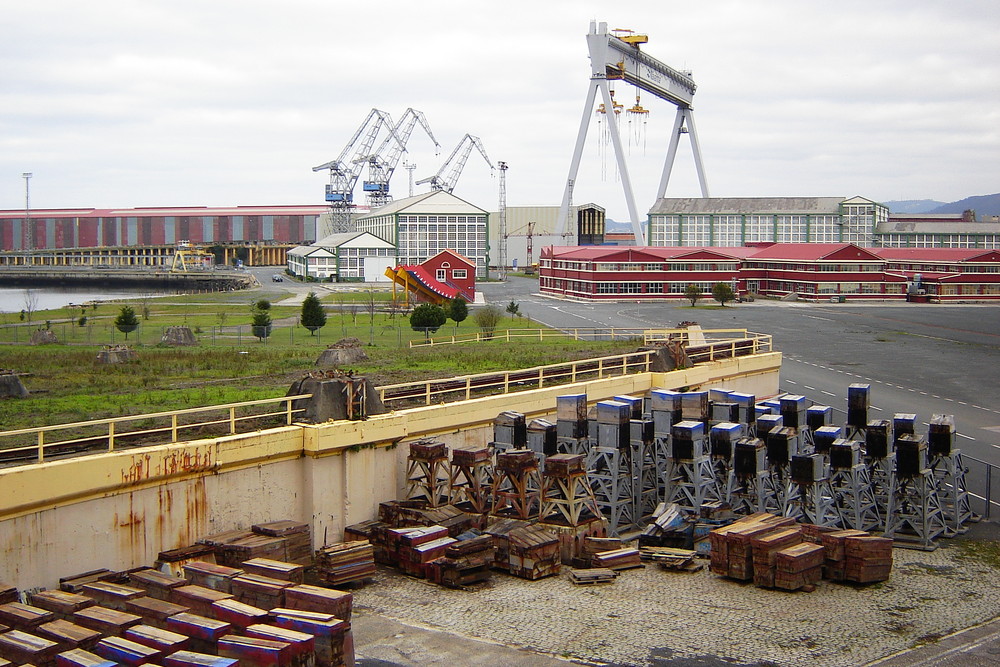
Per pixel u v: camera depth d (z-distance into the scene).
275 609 20.92
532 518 29.81
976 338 89.12
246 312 107.44
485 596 26.09
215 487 27.02
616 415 32.06
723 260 134.12
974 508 36.38
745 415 38.12
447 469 31.56
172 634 19.14
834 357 75.56
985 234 187.25
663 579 27.75
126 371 47.34
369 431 30.28
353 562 26.39
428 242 189.88
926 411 54.06
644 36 189.62
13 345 67.75
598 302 129.38
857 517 32.06
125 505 25.02
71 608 20.52
